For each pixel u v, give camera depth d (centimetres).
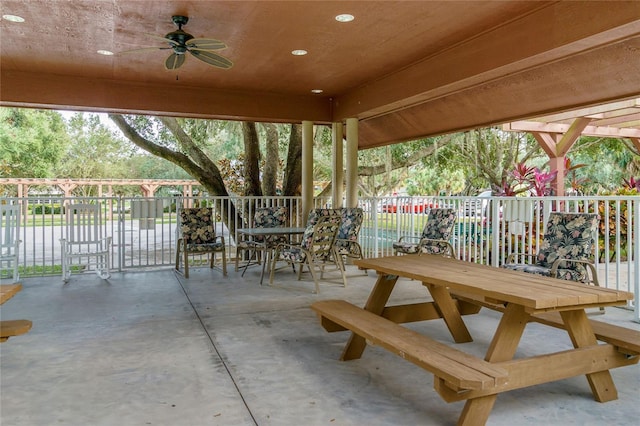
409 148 1214
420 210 728
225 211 966
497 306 348
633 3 316
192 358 322
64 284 588
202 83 655
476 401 219
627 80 434
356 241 650
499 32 431
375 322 291
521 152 1343
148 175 1794
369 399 256
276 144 983
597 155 1281
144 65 564
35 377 287
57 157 1529
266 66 570
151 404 249
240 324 409
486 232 643
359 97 682
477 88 588
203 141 1059
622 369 304
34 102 596
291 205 822
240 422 229
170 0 379
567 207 516
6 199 623
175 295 528
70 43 484
